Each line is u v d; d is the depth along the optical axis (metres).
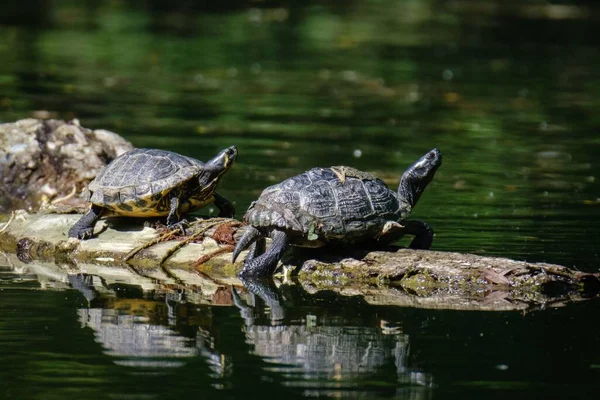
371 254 24.91
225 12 100.38
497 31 93.25
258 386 17.34
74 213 29.08
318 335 20.12
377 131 49.47
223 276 25.08
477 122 52.72
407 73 69.56
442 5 111.25
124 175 26.45
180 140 45.16
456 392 17.09
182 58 72.88
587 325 20.78
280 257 24.39
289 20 96.50
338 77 67.19
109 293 23.22
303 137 47.28
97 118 49.66
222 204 28.55
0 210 33.84
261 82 64.25
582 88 64.94
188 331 20.34
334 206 24.08
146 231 26.97
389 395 16.92
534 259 25.97
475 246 27.61
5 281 24.23
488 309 22.09
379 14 103.31
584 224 30.94
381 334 20.19
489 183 38.41
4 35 79.94
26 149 34.91
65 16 92.94
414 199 25.77
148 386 17.31
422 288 23.88
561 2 114.31
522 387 17.25
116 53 73.62
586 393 17.03
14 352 18.91
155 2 104.75
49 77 61.88
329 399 16.72
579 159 43.94
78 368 18.14
